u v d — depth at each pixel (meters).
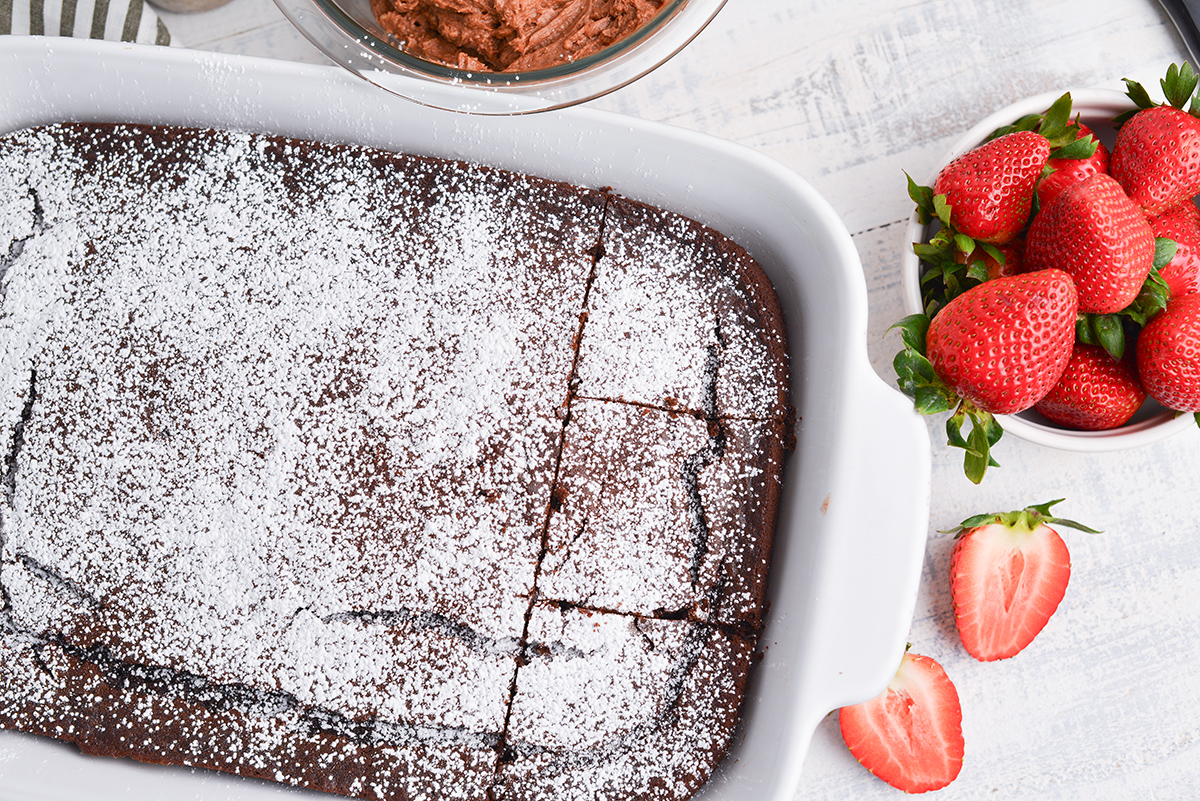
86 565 0.58
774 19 0.63
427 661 0.58
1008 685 0.64
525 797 0.58
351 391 0.58
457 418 0.58
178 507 0.58
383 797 0.58
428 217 0.58
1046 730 0.64
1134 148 0.59
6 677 0.58
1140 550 0.64
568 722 0.58
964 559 0.62
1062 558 0.62
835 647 0.56
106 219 0.58
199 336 0.58
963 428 0.63
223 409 0.58
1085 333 0.58
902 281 0.62
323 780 0.58
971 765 0.64
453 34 0.58
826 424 0.57
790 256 0.59
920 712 0.62
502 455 0.58
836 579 0.56
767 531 0.58
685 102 0.63
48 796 0.57
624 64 0.57
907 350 0.57
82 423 0.58
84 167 0.59
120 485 0.58
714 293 0.59
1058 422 0.61
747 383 0.59
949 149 0.60
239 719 0.58
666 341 0.58
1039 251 0.58
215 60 0.57
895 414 0.56
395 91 0.56
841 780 0.63
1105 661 0.64
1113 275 0.56
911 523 0.55
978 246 0.59
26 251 0.58
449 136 0.58
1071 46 0.63
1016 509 0.64
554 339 0.58
